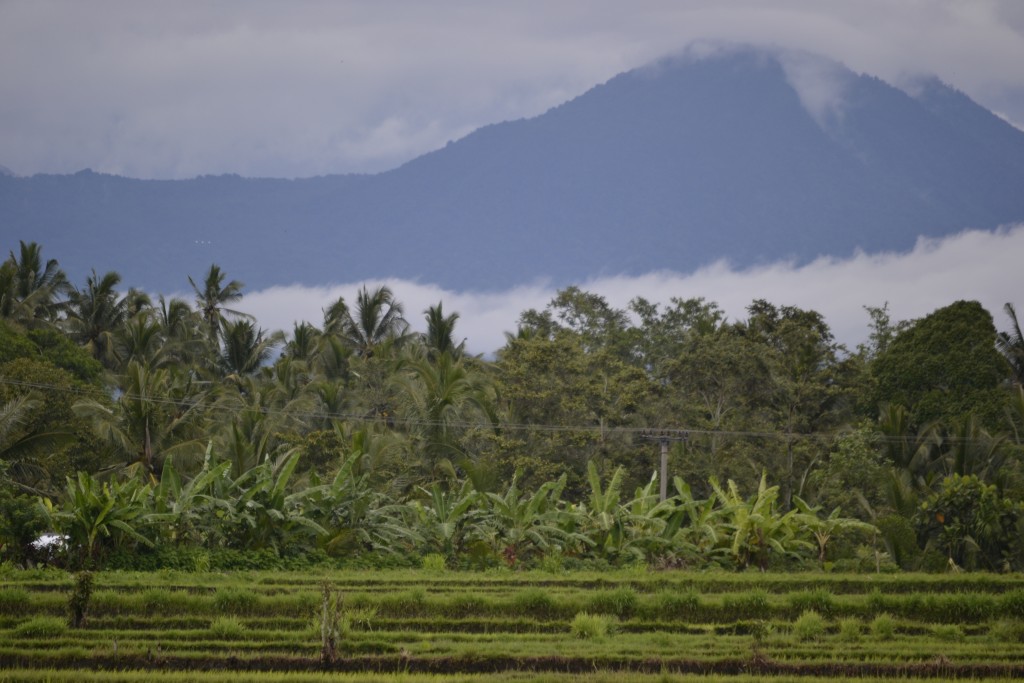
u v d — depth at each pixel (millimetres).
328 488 56406
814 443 83562
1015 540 64312
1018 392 87625
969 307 94125
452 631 41031
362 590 45562
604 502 59906
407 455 76375
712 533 59312
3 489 52188
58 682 32094
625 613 43250
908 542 64812
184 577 47188
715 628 42500
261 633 37969
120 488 52062
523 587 47969
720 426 84625
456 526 57719
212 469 55750
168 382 92750
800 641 40250
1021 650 39062
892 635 41281
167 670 34062
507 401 85062
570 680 33344
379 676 33625
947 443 84562
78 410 72125
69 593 41031
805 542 62031
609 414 84062
